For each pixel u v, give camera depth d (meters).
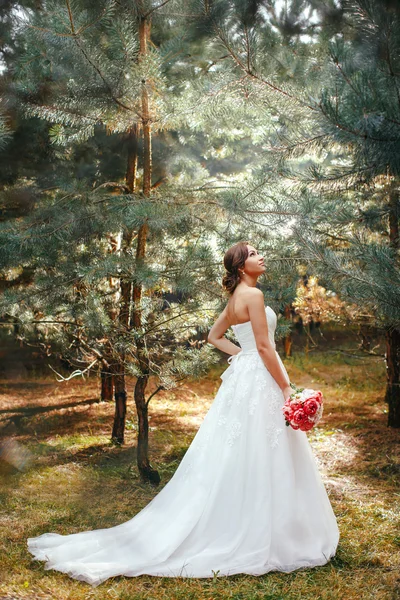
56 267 4.89
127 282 5.17
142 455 4.92
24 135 6.05
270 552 3.30
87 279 4.38
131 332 4.71
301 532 3.38
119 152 6.62
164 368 4.70
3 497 4.46
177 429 6.91
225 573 3.21
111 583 3.16
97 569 3.22
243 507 3.37
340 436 6.40
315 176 3.73
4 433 6.45
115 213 4.56
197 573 3.22
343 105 2.97
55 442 6.18
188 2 4.13
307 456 3.55
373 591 3.06
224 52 4.21
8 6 5.45
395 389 6.74
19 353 9.53
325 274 4.05
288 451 3.45
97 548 3.44
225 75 3.98
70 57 4.22
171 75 5.34
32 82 4.48
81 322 5.30
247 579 3.18
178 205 4.59
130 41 4.13
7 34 5.53
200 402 8.61
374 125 2.81
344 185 3.82
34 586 3.09
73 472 5.16
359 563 3.41
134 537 3.51
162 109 4.53
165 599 2.98
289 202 4.20
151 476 4.90
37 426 6.89
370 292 3.80
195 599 2.99
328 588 3.10
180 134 6.33
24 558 3.42
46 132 6.05
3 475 4.97
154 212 4.23
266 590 3.08
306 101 3.38
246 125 4.97
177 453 5.86
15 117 5.56
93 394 8.85
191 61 5.38
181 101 4.44
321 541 3.44
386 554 3.53
